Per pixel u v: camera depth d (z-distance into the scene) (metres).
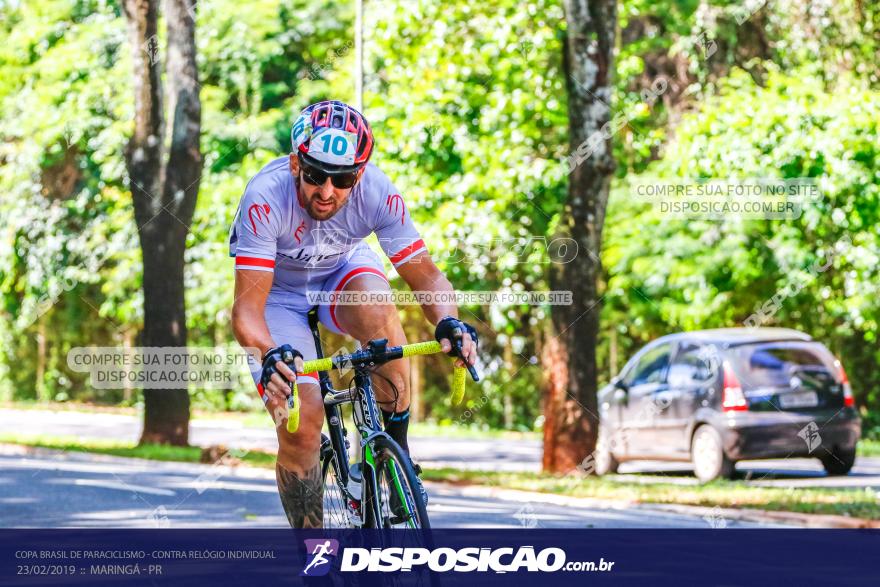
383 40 27.89
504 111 27.58
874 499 16.34
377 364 7.96
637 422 22.36
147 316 27.70
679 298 32.75
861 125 29.89
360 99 24.25
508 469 23.94
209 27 36.09
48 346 50.19
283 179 8.45
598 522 14.86
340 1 35.84
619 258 32.53
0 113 36.75
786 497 16.80
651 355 22.61
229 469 23.03
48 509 15.60
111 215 40.44
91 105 36.00
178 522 14.26
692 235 32.22
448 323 8.00
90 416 42.19
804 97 30.62
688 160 31.31
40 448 26.95
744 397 20.58
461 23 27.33
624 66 30.42
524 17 26.67
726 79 32.47
